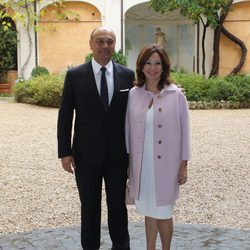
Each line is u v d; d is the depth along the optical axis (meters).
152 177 3.23
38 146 8.70
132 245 3.88
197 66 18.34
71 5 18.16
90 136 3.36
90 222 3.49
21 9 17.88
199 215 4.95
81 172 3.42
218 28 17.34
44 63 18.25
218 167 6.98
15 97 15.81
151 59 3.15
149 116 3.20
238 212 5.05
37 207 5.27
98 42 3.29
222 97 14.34
